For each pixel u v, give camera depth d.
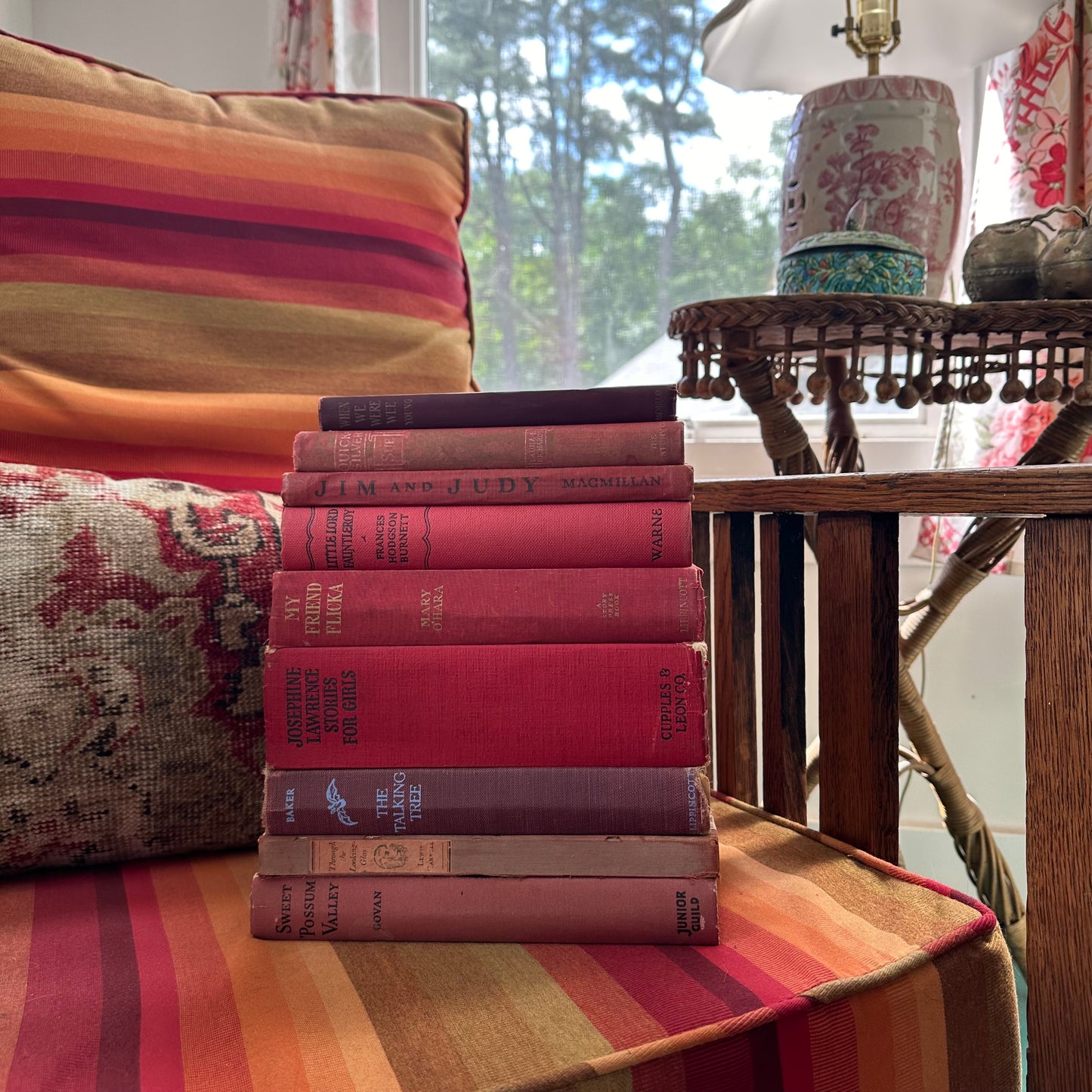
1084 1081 0.42
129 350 0.79
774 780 0.70
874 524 0.57
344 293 0.89
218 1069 0.36
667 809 0.47
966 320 0.84
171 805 0.58
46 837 0.55
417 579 0.49
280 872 0.48
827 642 0.61
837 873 0.55
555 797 0.47
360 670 0.48
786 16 1.21
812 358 1.25
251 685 0.61
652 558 0.49
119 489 0.62
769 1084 0.40
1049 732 0.43
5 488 0.58
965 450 1.39
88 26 1.59
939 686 1.46
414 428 0.52
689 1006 0.40
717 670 0.77
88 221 0.79
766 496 0.65
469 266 1.63
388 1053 0.37
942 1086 0.44
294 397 0.84
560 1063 0.37
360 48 1.42
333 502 0.51
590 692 0.47
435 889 0.47
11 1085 0.35
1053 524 0.43
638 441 0.50
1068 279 0.89
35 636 0.55
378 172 0.94
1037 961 0.44
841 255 0.91
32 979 0.44
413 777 0.48
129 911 0.52
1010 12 1.15
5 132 0.79
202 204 0.84
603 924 0.47
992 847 1.12
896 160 1.00
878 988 0.43
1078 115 1.27
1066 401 0.98
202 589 0.60
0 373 0.75
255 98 0.93
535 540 0.49
